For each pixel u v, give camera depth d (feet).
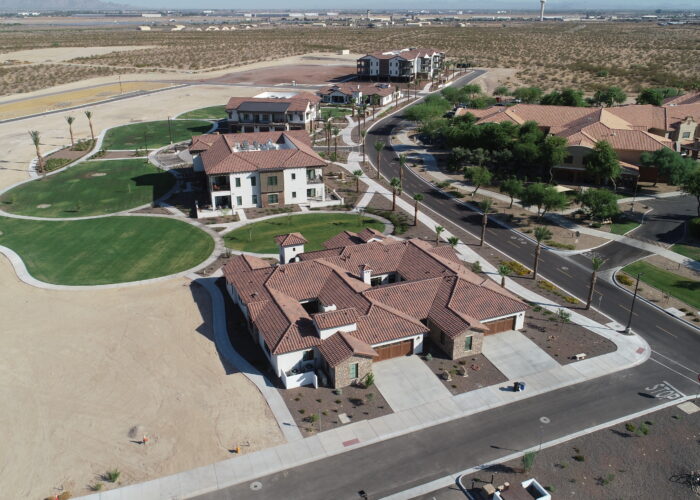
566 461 125.18
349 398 145.69
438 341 168.14
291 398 145.59
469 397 146.61
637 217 270.67
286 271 187.11
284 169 282.56
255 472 122.31
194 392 147.74
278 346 150.41
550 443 130.62
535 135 331.16
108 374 155.02
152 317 183.62
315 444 130.21
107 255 230.89
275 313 164.55
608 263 224.53
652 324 180.55
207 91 619.26
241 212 280.10
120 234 252.62
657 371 157.17
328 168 356.18
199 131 450.71
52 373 155.43
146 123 478.18
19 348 166.61
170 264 222.69
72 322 180.75
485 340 171.83
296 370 154.92
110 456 126.72
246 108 439.22
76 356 162.91
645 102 433.48
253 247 239.09
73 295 198.18
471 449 128.98
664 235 249.34
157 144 411.34
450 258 205.16
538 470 122.62
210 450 128.36
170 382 151.74
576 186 314.55
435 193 311.47
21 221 268.21
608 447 129.29
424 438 132.46
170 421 137.28
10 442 130.72
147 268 219.20
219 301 193.77
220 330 176.14
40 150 394.11
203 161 294.87
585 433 133.80
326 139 430.61
